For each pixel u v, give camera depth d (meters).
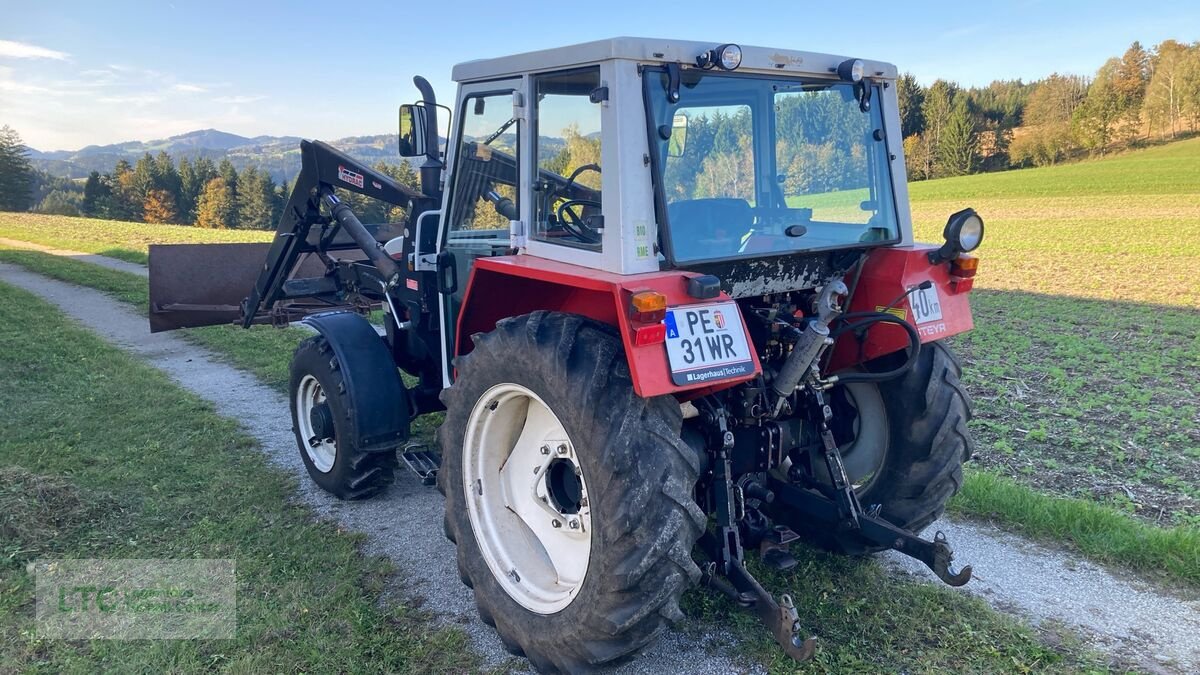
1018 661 3.24
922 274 3.56
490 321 3.78
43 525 4.45
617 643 2.93
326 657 3.33
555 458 3.32
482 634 3.56
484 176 3.81
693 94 3.01
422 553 4.30
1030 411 6.84
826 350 3.73
